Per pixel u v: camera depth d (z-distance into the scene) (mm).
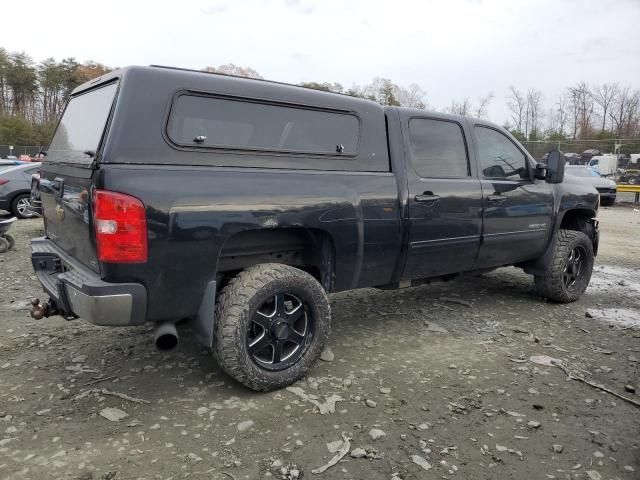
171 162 2914
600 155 26641
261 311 3299
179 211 2832
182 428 2867
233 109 3193
